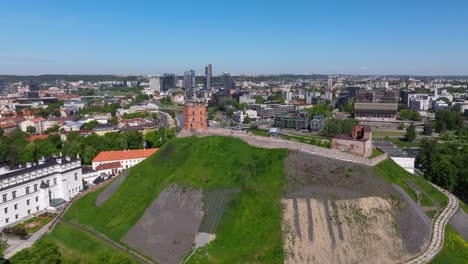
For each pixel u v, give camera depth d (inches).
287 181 4168.3
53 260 3171.8
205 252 3511.3
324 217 3713.1
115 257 3132.4
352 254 3412.9
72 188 5935.0
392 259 3398.1
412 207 3939.5
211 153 4795.8
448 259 3452.3
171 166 4778.5
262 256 3410.4
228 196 4052.7
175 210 4028.1
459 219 4124.0
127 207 4379.9
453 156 7180.1
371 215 3730.3
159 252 3627.0
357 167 4274.1
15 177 4987.7
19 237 4443.9
